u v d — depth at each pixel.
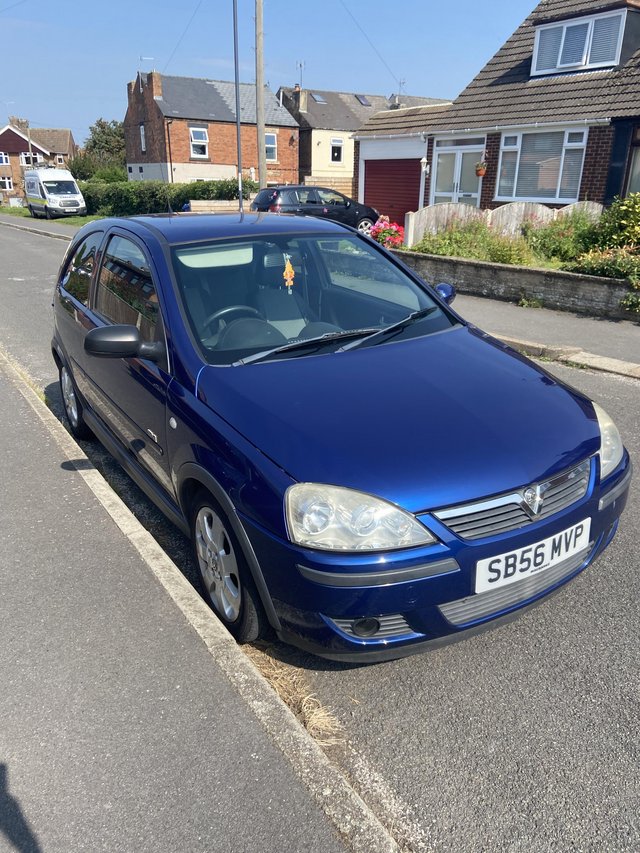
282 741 2.31
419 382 3.01
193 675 2.62
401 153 21.84
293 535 2.39
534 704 2.61
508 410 2.84
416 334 3.60
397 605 2.37
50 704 2.48
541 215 13.35
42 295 12.32
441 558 2.37
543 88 17.52
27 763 2.24
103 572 3.29
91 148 82.62
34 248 20.78
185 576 3.50
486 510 2.45
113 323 4.02
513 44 19.59
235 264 3.72
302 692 2.71
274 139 44.75
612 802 2.19
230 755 2.26
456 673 2.79
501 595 2.59
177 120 41.34
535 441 2.67
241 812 2.07
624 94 15.47
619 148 15.34
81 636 2.84
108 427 4.30
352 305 3.94
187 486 3.10
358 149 23.61
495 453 2.56
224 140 43.09
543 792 2.23
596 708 2.59
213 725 2.38
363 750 2.42
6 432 5.07
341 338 3.47
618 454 2.98
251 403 2.79
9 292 12.66
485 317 9.21
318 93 49.06
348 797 2.12
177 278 3.48
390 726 2.53
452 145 19.83
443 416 2.74
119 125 83.31
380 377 3.04
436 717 2.56
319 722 2.53
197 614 2.96
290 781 2.17
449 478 2.44
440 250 11.94
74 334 4.68
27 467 4.46
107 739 2.33
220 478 2.68
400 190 22.52
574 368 7.02
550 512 2.59
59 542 3.56
